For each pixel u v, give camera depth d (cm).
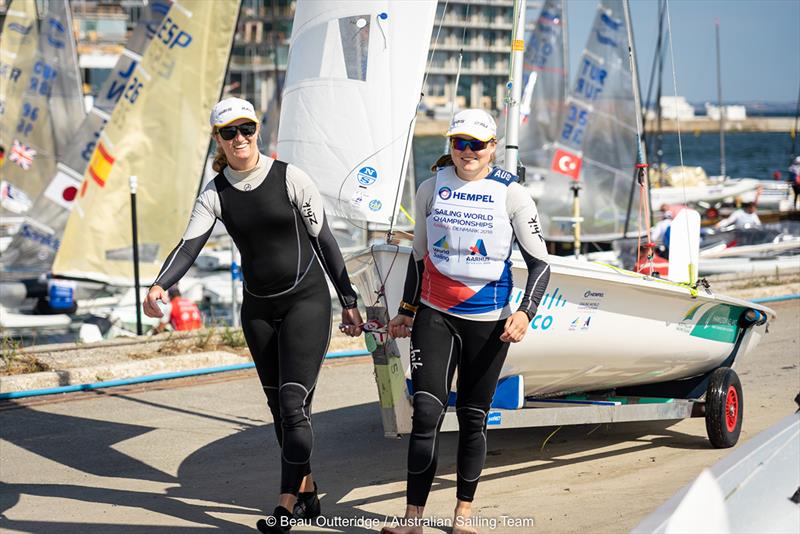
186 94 1822
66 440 752
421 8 739
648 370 714
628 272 689
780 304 1417
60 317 1788
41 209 2116
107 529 549
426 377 507
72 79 2450
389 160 749
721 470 396
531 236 507
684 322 695
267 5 6469
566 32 2255
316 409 859
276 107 3073
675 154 8938
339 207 762
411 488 502
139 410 842
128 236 1842
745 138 11400
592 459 681
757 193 3584
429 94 8375
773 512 360
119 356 1002
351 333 553
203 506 592
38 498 611
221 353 1016
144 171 1838
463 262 508
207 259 2239
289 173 530
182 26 1803
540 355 632
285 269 529
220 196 529
